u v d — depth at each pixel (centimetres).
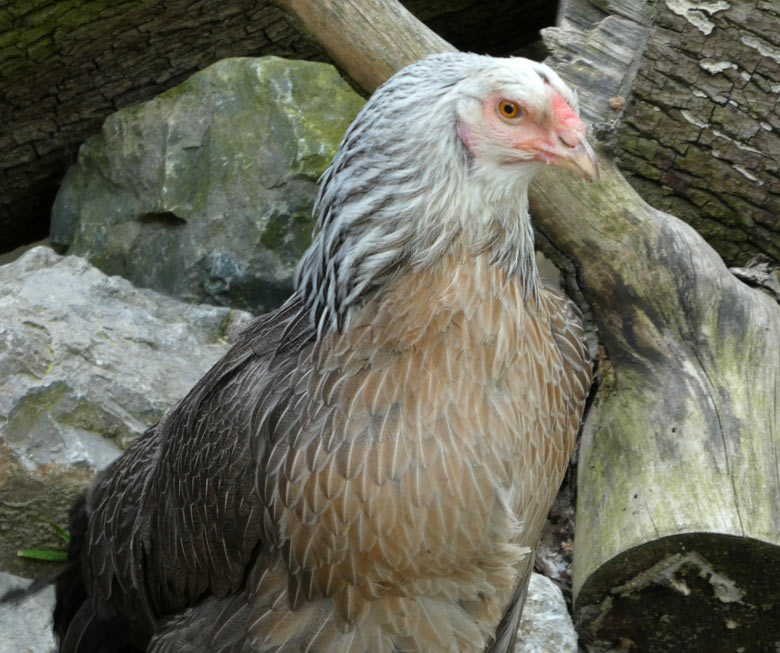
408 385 77
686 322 103
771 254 116
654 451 98
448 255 78
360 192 78
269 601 81
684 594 95
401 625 80
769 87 110
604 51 112
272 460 78
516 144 77
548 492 84
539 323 81
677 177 114
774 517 93
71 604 95
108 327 110
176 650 85
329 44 109
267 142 122
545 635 94
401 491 77
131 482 90
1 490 101
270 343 83
